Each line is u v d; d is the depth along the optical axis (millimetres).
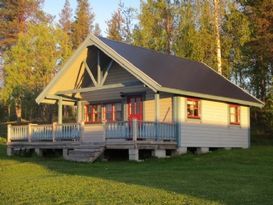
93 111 29828
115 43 27047
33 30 42594
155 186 13781
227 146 28734
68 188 13797
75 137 25016
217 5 37062
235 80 41812
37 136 27234
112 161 22641
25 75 42562
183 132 25406
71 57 26750
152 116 26406
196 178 15547
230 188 13344
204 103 27125
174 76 25953
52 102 29656
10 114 53688
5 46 53406
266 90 40312
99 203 11273
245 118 30641
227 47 37875
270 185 13938
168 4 43125
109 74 28562
